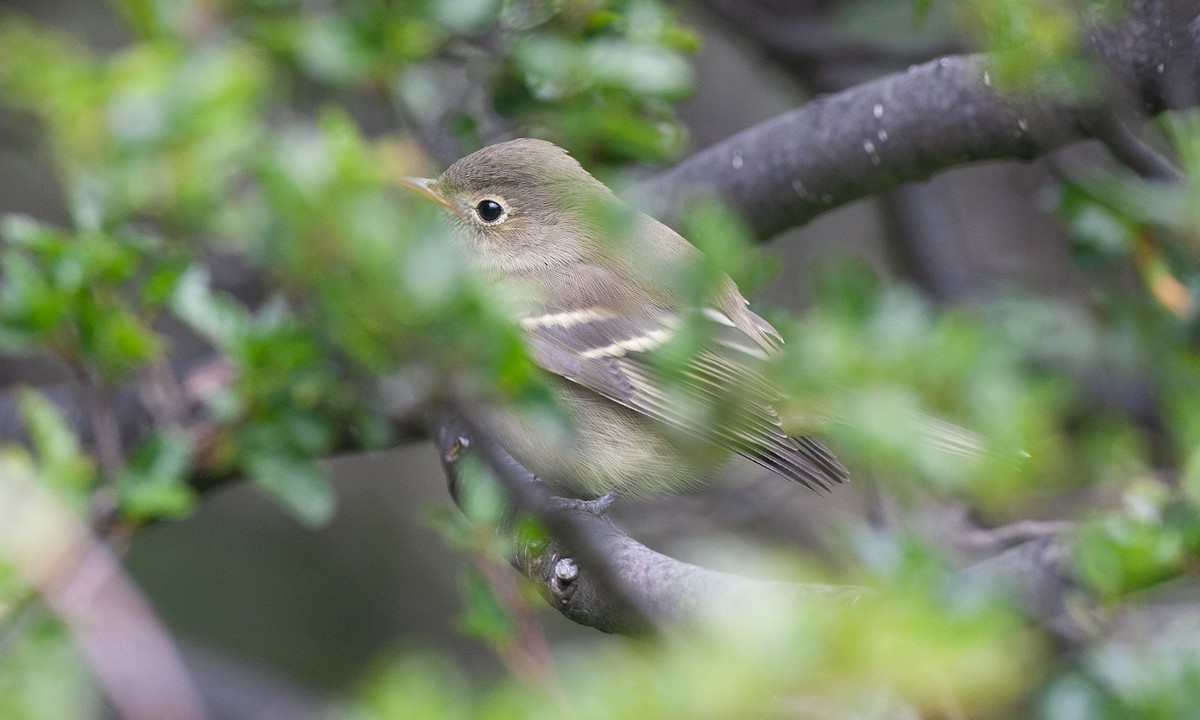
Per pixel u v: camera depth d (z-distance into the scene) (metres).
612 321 11.74
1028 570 8.02
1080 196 12.36
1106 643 8.03
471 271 8.28
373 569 19.00
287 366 10.58
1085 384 13.38
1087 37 8.95
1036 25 8.51
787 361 7.49
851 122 11.95
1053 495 10.02
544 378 11.70
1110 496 10.01
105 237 10.55
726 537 14.55
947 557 8.20
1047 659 8.08
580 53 11.80
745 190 12.52
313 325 10.38
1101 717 7.83
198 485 12.35
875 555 7.71
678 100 13.11
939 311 13.47
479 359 7.76
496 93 12.49
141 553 18.41
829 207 12.48
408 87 12.65
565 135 12.51
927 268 16.08
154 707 7.98
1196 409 8.47
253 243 9.75
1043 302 13.91
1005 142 11.24
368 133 14.33
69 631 8.35
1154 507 8.52
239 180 11.28
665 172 13.40
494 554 9.93
